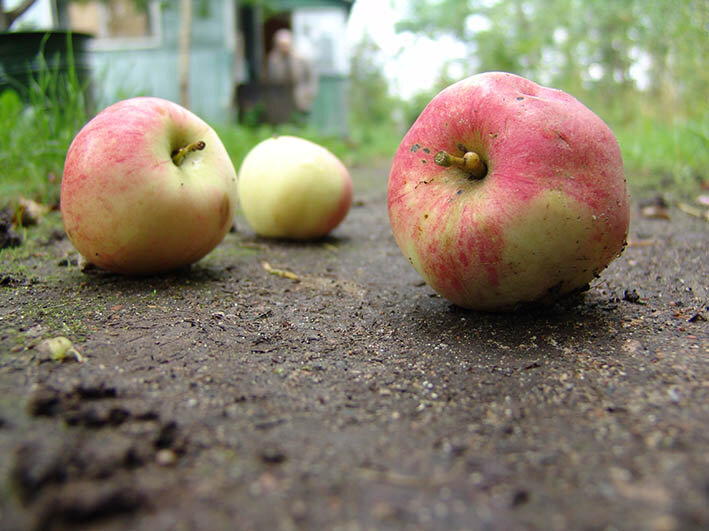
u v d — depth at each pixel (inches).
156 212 7.8
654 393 5.1
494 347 6.5
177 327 6.8
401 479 3.9
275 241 12.8
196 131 8.5
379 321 7.5
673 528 3.3
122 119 7.8
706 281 8.8
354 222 15.7
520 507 3.6
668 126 25.3
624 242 6.7
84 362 5.6
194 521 3.4
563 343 6.5
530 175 6.1
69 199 7.8
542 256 6.3
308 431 4.6
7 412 4.4
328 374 5.8
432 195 6.7
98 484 3.6
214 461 4.1
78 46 18.0
